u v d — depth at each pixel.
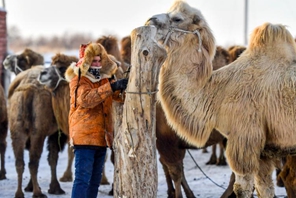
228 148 8.70
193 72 9.03
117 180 7.70
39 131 12.07
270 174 9.11
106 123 8.10
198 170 14.75
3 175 14.04
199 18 9.20
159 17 9.12
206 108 8.88
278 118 8.56
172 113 9.05
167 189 12.34
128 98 7.61
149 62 7.52
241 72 8.88
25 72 13.38
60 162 16.42
